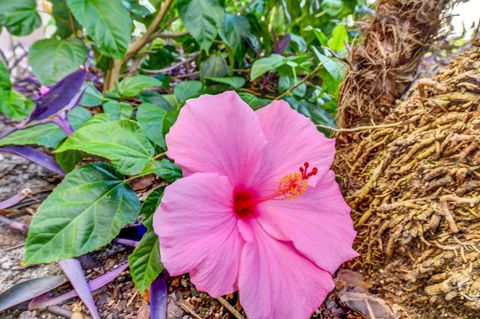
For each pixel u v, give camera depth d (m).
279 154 0.23
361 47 0.29
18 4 0.34
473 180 0.20
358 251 0.25
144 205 0.25
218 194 0.20
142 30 0.54
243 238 0.20
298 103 0.37
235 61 0.48
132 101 0.45
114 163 0.24
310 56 0.40
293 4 0.48
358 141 0.29
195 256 0.18
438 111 0.23
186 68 0.56
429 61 0.33
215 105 0.21
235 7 0.53
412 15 0.26
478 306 0.19
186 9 0.35
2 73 0.31
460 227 0.21
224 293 0.19
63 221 0.23
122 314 0.23
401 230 0.22
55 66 0.34
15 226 0.29
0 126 0.45
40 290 0.23
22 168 0.38
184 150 0.20
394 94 0.28
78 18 0.32
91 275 0.25
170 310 0.23
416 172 0.23
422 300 0.21
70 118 0.33
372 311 0.22
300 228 0.22
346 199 0.27
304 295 0.20
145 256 0.22
